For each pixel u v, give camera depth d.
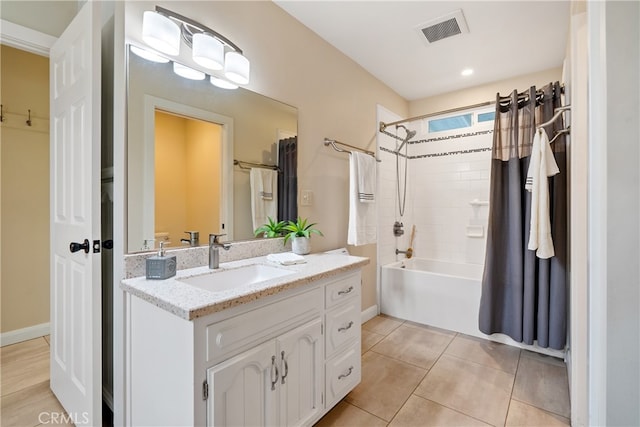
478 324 2.55
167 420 1.11
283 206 2.13
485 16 2.19
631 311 0.61
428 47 2.61
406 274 3.03
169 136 1.54
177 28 1.49
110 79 1.54
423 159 3.77
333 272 1.55
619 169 0.62
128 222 1.39
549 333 2.22
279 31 2.11
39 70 2.52
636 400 0.60
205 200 1.69
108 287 1.58
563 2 2.02
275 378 1.26
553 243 2.16
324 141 2.50
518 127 2.38
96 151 1.34
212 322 1.04
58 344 1.71
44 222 2.55
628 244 0.61
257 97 1.96
